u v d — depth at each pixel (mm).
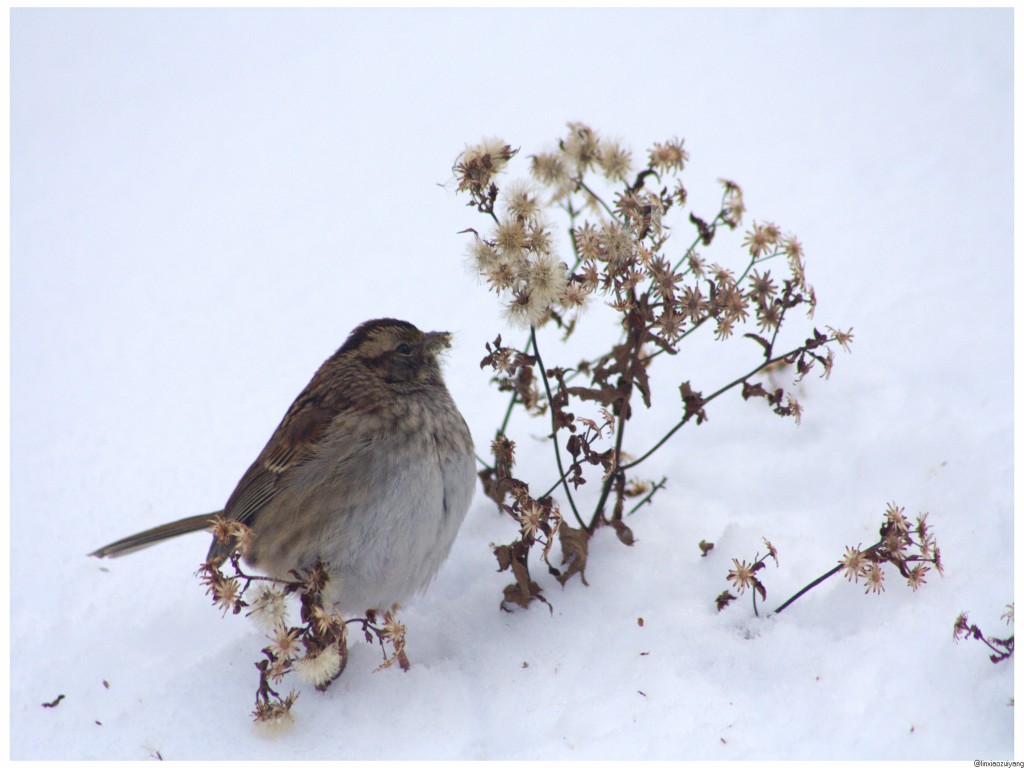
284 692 6195
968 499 6902
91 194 14172
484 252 6254
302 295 11555
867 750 5242
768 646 5988
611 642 6285
